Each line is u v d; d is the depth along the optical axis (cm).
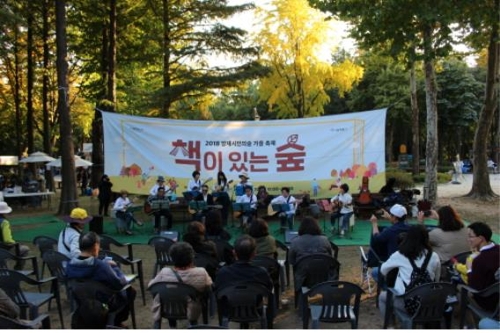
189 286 453
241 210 1182
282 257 938
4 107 3020
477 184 1717
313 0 1268
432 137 1384
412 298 434
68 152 1519
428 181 1390
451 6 1091
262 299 473
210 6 1906
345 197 1135
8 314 394
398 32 1194
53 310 623
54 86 2514
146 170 1399
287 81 2839
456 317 529
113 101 1867
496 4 1122
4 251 648
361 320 562
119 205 1235
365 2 1180
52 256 604
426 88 1387
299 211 1341
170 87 1847
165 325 558
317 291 455
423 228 462
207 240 587
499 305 429
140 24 2169
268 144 1412
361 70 2820
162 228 1243
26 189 1923
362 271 728
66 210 1515
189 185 1323
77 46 2348
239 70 1909
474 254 495
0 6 1664
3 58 2703
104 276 461
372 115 1375
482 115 1695
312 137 1397
